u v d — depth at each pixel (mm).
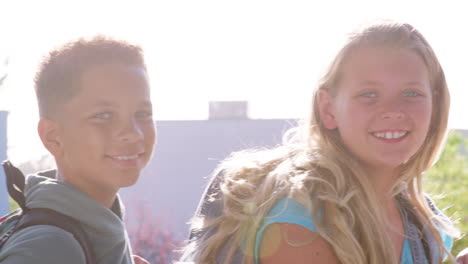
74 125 1688
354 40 2023
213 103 8070
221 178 2229
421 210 2287
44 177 1712
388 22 2076
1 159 6547
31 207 1632
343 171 1981
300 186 1856
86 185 1726
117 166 1703
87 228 1663
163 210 7531
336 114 2051
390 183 2184
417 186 2277
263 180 2045
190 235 2229
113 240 1717
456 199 5621
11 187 1710
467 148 7215
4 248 1556
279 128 7582
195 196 7617
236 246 1956
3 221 1696
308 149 2064
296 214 1826
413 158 2223
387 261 1938
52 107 1710
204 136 7719
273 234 1840
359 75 1990
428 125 2057
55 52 1720
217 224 2088
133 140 1710
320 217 1844
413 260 2145
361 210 1938
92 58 1693
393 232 2135
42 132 1738
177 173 7688
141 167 1762
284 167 1974
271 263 1850
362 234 1921
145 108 1768
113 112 1704
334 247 1809
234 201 2029
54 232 1551
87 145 1688
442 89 2139
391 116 1955
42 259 1503
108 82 1692
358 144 2002
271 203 1871
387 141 1979
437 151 2232
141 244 7227
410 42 2031
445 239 2412
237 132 7637
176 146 7719
